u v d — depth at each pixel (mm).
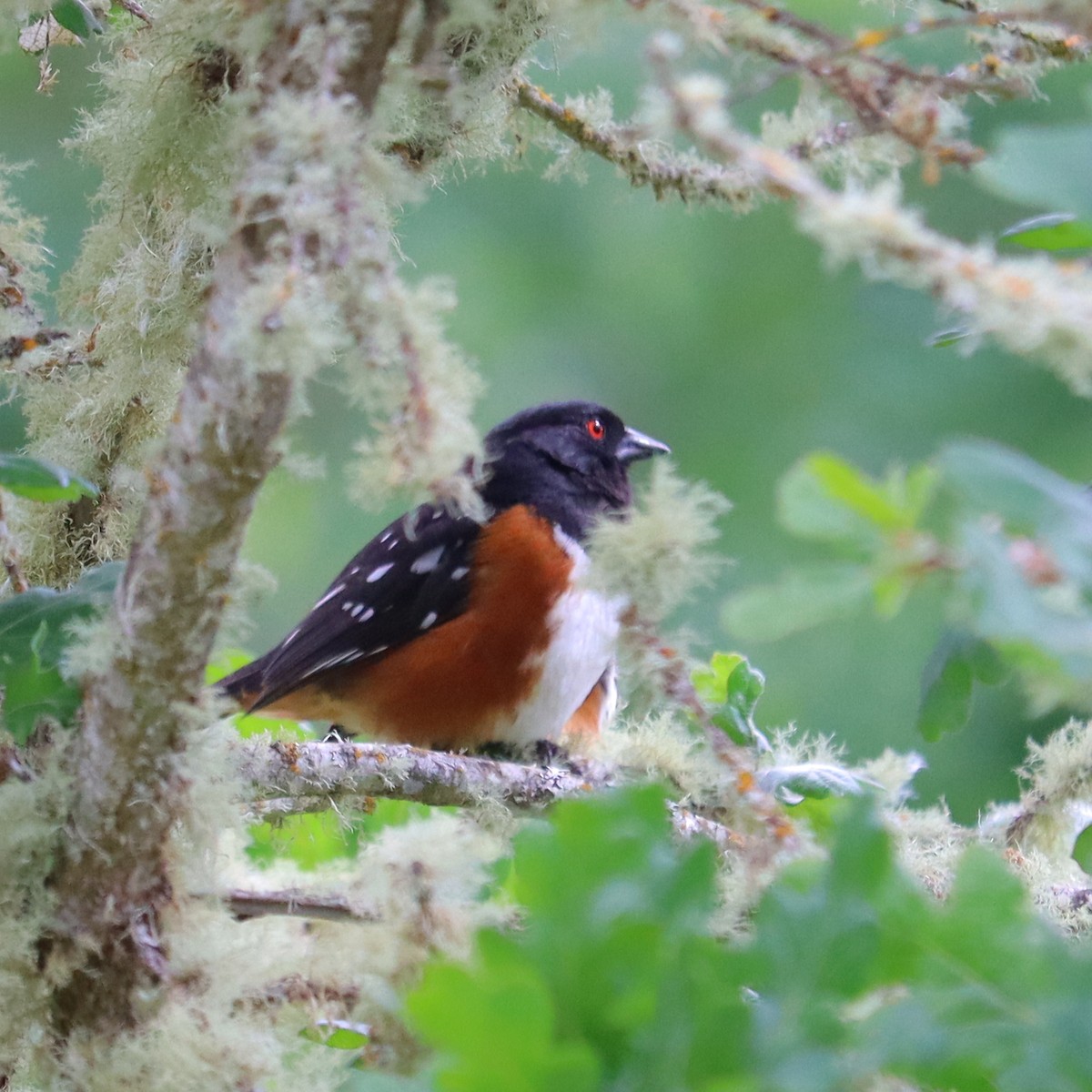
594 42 3838
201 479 3213
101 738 3494
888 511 1968
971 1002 2082
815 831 4867
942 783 9406
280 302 2863
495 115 5129
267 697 7273
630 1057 2004
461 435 2916
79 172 10117
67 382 4965
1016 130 1978
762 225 12016
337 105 3031
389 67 3592
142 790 3539
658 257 12031
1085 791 4852
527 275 11883
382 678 7359
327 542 11562
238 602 3555
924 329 11375
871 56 3236
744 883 3250
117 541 4973
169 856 3684
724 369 11812
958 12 4883
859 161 4570
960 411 10938
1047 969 2082
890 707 9969
